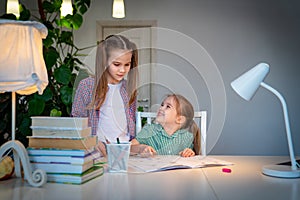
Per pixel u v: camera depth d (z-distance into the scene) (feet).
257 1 15.65
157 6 15.70
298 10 15.57
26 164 3.92
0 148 4.07
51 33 7.89
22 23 3.94
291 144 4.59
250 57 15.69
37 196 3.47
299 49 15.57
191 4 15.71
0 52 3.90
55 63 7.64
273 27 15.65
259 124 15.78
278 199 3.43
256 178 4.26
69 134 4.06
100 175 4.34
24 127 6.76
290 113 15.61
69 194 3.53
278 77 15.66
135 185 3.88
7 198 3.40
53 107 7.66
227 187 3.84
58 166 3.98
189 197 3.45
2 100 6.84
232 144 15.84
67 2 9.29
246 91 4.50
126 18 15.71
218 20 15.69
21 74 3.89
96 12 15.74
